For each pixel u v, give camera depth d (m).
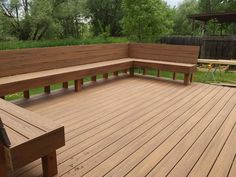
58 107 3.52
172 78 5.55
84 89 4.49
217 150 2.44
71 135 2.67
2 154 1.71
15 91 3.29
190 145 2.53
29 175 1.99
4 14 14.12
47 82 3.71
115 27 22.22
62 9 15.73
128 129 2.86
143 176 2.01
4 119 2.04
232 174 2.07
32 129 1.88
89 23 22.22
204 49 10.77
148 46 5.77
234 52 10.29
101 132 2.76
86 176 2.00
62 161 2.19
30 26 14.67
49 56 4.20
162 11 9.06
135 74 5.85
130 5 8.91
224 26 19.45
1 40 13.92
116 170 2.08
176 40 11.14
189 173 2.07
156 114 3.34
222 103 3.86
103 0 21.86
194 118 3.23
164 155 2.33
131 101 3.86
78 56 4.74
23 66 3.81
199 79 6.47
